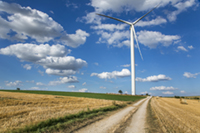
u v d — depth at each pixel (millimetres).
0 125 10508
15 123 10883
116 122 13117
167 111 23906
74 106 24250
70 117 13695
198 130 11523
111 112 20297
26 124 10641
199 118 18375
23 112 15922
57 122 11688
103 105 29234
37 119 12352
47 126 10359
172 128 11586
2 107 18922
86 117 14516
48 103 27906
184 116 19109
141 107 31016
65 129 10008
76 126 10914
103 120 13891
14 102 24188
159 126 12172
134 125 12289
